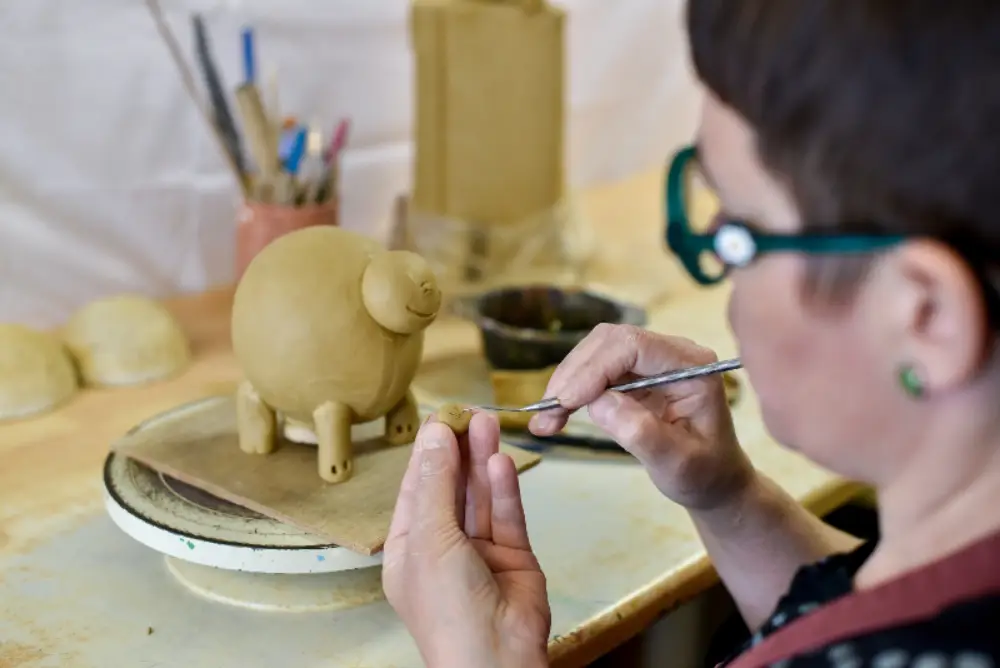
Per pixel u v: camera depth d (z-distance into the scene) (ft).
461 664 1.73
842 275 1.36
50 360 3.07
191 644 2.10
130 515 2.27
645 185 5.81
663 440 2.15
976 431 1.38
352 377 2.34
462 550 1.82
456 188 4.13
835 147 1.27
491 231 4.17
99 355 3.19
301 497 2.30
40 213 3.47
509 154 4.11
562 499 2.72
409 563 1.86
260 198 3.50
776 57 1.28
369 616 2.23
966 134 1.21
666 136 5.97
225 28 3.76
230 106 3.84
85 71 3.44
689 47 1.44
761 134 1.35
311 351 2.30
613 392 2.18
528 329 3.55
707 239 1.50
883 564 1.52
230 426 2.64
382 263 2.34
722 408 2.23
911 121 1.22
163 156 3.72
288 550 2.16
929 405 1.39
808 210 1.35
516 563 1.94
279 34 3.92
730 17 1.34
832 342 1.42
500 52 3.97
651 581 2.36
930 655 1.30
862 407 1.43
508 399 3.11
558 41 4.11
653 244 4.86
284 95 4.01
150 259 3.80
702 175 1.53
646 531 2.58
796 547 2.30
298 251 2.37
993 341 1.30
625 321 3.33
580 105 5.39
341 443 2.37
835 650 1.39
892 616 1.37
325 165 3.63
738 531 2.29
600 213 5.28
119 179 3.64
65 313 3.62
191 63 3.70
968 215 1.25
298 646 2.12
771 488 2.37
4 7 3.22
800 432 1.53
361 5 4.12
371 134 4.38
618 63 5.49
